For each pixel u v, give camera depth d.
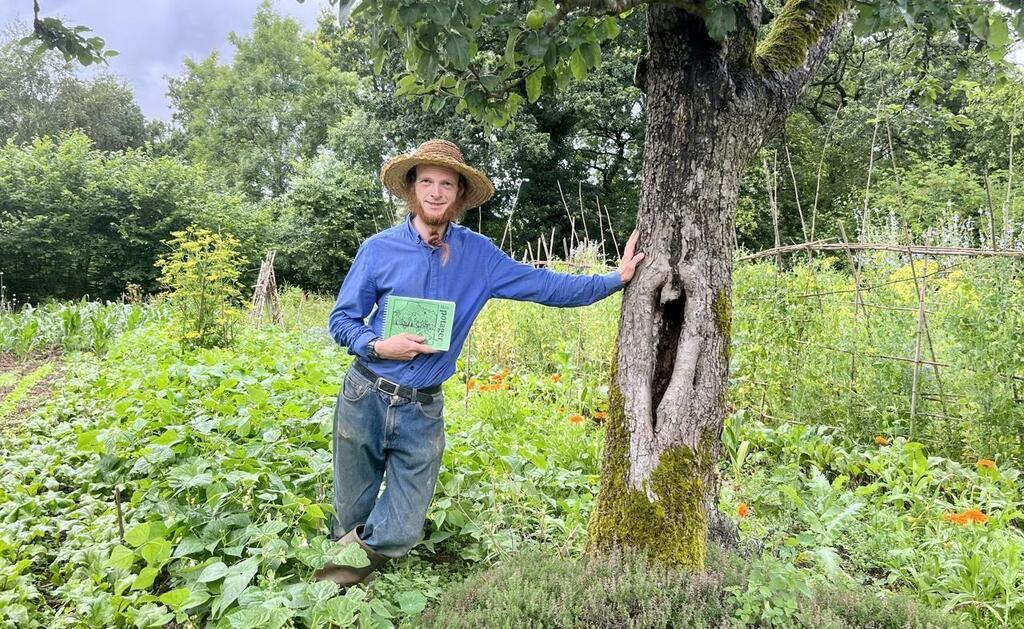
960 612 2.66
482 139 18.61
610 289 2.65
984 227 7.24
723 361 2.62
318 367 5.84
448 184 2.56
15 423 5.25
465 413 5.20
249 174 32.94
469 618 2.11
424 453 2.66
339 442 2.70
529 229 21.39
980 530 3.13
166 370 5.18
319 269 20.69
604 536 2.59
